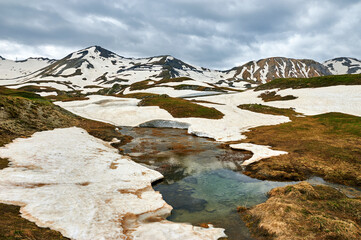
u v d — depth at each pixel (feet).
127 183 58.75
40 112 139.74
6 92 228.43
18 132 97.50
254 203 53.67
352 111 188.65
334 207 46.11
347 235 35.45
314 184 64.80
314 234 36.88
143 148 109.60
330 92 249.14
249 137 132.16
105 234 34.22
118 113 215.92
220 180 69.36
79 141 100.01
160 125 191.11
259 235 39.91
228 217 47.03
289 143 109.70
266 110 222.28
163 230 38.42
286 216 42.60
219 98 336.29
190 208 50.96
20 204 39.58
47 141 90.02
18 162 61.41
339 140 107.14
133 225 39.47
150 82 600.39
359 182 65.41
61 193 46.14
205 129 155.63
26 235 28.58
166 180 68.74
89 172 62.44
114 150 99.91
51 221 35.14
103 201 46.19
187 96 419.54
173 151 104.73
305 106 225.97
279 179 69.92
